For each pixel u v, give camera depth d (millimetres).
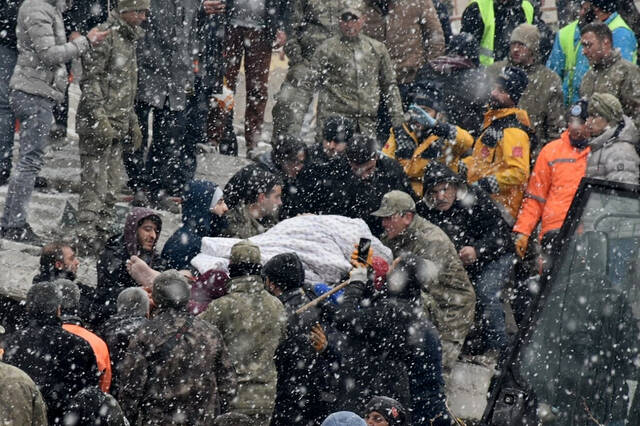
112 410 16344
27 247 26797
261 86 34781
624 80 28938
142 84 30391
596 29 28938
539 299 14805
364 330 21688
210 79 34281
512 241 26312
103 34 28156
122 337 20672
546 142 30297
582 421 14430
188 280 23375
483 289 25984
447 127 27703
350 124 26391
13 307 25031
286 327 21297
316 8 32906
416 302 22281
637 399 14406
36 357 19094
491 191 27031
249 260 21031
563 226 15078
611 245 14852
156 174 30703
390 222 25016
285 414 21656
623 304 14672
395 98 31516
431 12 33281
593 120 25906
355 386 21828
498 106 27438
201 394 19656
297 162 26312
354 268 22812
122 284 23984
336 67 30812
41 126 27516
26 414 16781
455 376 25344
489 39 33625
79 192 31250
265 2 33719
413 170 27844
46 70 27516
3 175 28125
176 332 19594
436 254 24844
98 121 27984
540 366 14555
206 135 35094
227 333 20781
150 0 30344
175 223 30016
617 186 14992
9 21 27469
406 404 22156
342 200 26203
